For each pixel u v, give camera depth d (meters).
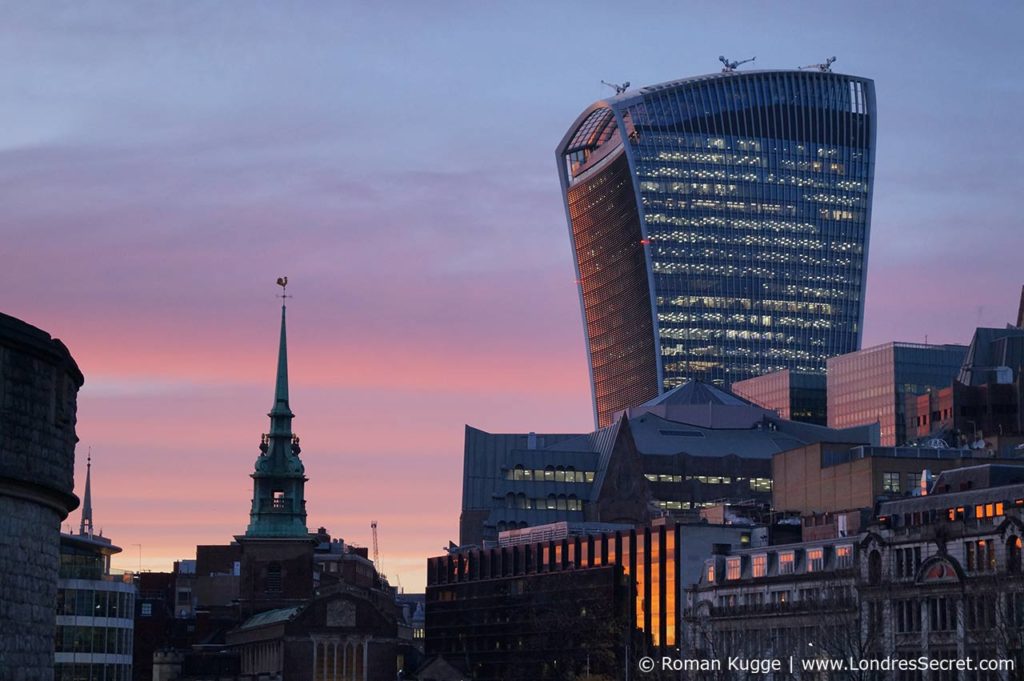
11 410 78.88
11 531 80.00
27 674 81.62
